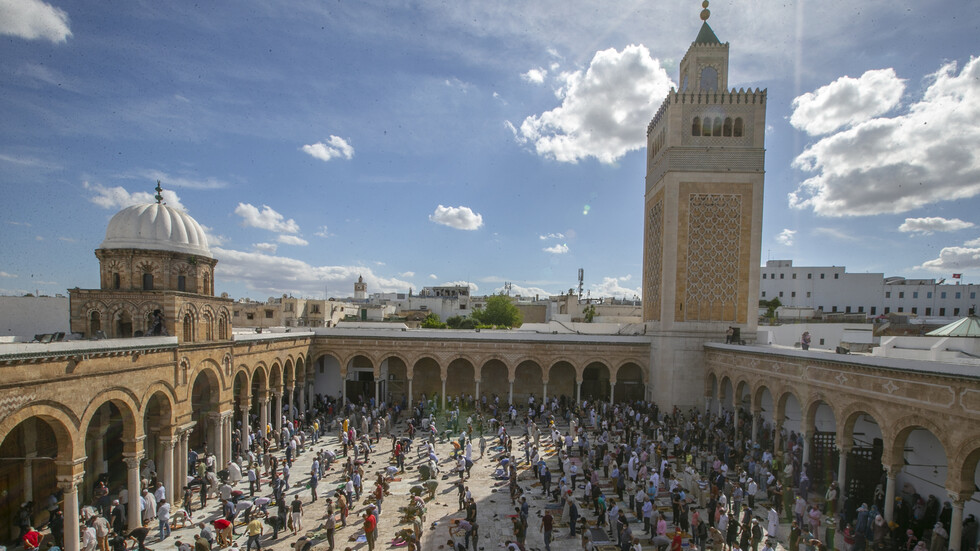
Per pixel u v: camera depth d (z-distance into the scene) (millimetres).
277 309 57281
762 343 37875
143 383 19984
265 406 31766
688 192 38000
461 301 107375
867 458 21328
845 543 18094
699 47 39281
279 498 20188
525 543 19109
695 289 38125
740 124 38062
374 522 18422
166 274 25172
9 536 18969
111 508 19891
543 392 43875
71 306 23609
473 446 32219
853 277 73625
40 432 20500
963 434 15875
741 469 24844
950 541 16406
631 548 17219
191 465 25203
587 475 25047
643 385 44562
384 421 35219
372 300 114750
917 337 24516
